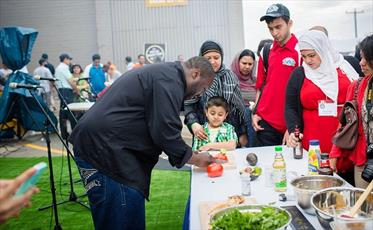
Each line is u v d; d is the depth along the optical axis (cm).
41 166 99
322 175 169
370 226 119
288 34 279
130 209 188
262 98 300
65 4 1169
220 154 230
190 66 190
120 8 1149
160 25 1148
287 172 205
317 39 236
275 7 273
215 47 284
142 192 192
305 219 146
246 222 126
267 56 306
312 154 196
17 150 641
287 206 160
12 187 94
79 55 1184
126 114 185
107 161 185
